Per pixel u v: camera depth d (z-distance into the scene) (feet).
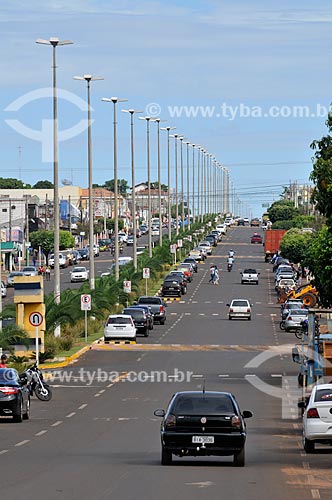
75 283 593.83
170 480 112.68
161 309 403.34
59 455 136.46
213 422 124.06
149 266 584.40
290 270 588.91
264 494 102.99
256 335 364.79
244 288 577.84
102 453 138.62
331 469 123.44
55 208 327.26
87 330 356.79
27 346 276.41
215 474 118.01
